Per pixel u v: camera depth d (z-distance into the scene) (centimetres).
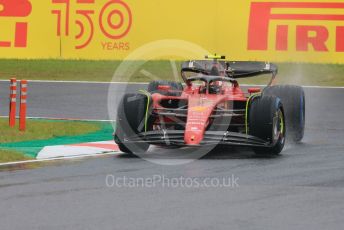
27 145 4603
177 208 2903
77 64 9000
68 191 3219
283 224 2664
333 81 8081
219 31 8869
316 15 8612
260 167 3834
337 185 3369
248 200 3050
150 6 9019
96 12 9088
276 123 4241
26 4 9200
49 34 9156
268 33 8731
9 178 3519
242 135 4153
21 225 2638
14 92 5284
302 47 8669
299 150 4469
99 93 7400
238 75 4772
